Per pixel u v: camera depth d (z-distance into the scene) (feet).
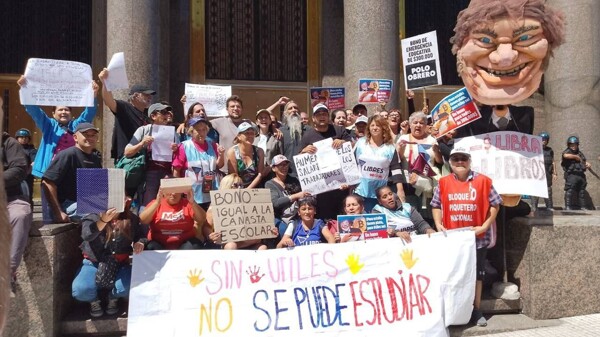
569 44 39.32
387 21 35.35
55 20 42.93
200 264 17.69
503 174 19.75
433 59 25.82
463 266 18.49
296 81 45.75
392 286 18.16
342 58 45.85
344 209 19.89
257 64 45.29
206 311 17.38
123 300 19.16
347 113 29.53
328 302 17.85
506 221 21.11
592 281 19.80
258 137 24.06
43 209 18.99
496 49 19.26
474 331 18.48
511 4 18.76
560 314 19.56
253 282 17.76
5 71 42.24
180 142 21.68
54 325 17.17
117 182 17.22
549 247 19.60
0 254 3.78
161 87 38.42
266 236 18.42
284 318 17.57
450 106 20.58
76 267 19.49
